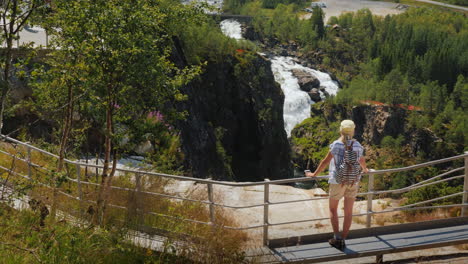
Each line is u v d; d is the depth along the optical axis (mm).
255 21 125500
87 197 7117
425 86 99312
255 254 5523
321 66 117750
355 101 82188
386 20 158125
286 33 124312
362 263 5805
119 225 6137
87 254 5145
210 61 36281
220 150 30188
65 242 5203
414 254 6012
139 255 5500
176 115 6871
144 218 6504
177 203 7469
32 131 11805
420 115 83438
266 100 42875
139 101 6484
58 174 6016
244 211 8484
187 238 5828
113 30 5902
